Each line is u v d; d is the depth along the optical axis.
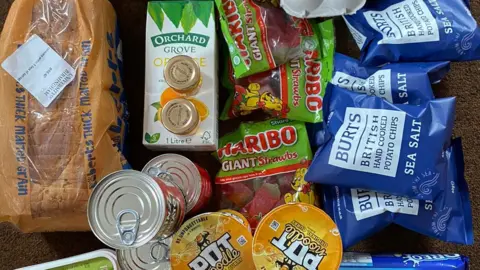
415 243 1.02
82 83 0.89
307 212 0.80
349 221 0.91
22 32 0.90
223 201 0.99
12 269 1.04
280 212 0.80
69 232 1.05
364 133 0.85
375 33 0.89
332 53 0.96
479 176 1.02
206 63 0.94
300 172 0.97
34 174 0.88
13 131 0.88
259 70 0.94
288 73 0.96
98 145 0.88
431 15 0.87
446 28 0.86
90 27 0.89
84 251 1.04
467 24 0.85
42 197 0.88
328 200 0.95
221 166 1.02
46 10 0.90
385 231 1.03
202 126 0.93
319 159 0.88
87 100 0.88
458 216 0.89
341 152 0.85
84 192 0.88
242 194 0.99
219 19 0.97
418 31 0.86
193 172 0.93
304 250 0.79
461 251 1.02
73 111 0.88
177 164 0.94
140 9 1.05
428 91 0.86
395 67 0.89
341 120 0.87
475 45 0.86
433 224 0.89
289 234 0.79
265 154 0.99
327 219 0.79
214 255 0.83
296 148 0.98
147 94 0.94
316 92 0.96
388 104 0.85
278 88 0.96
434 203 0.88
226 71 1.00
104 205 0.77
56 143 0.88
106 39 0.91
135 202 0.76
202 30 0.94
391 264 0.91
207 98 0.93
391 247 1.03
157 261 0.90
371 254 0.95
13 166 0.88
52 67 0.89
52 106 0.89
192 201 0.92
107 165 0.89
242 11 0.94
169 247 0.89
